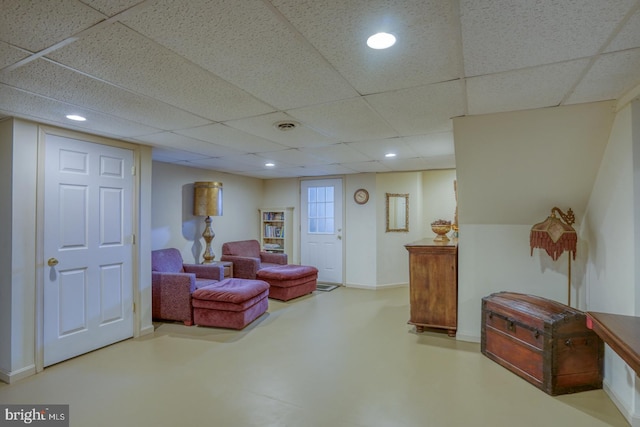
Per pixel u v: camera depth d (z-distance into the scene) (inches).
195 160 177.2
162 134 119.7
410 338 132.6
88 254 117.8
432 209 245.3
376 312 170.4
